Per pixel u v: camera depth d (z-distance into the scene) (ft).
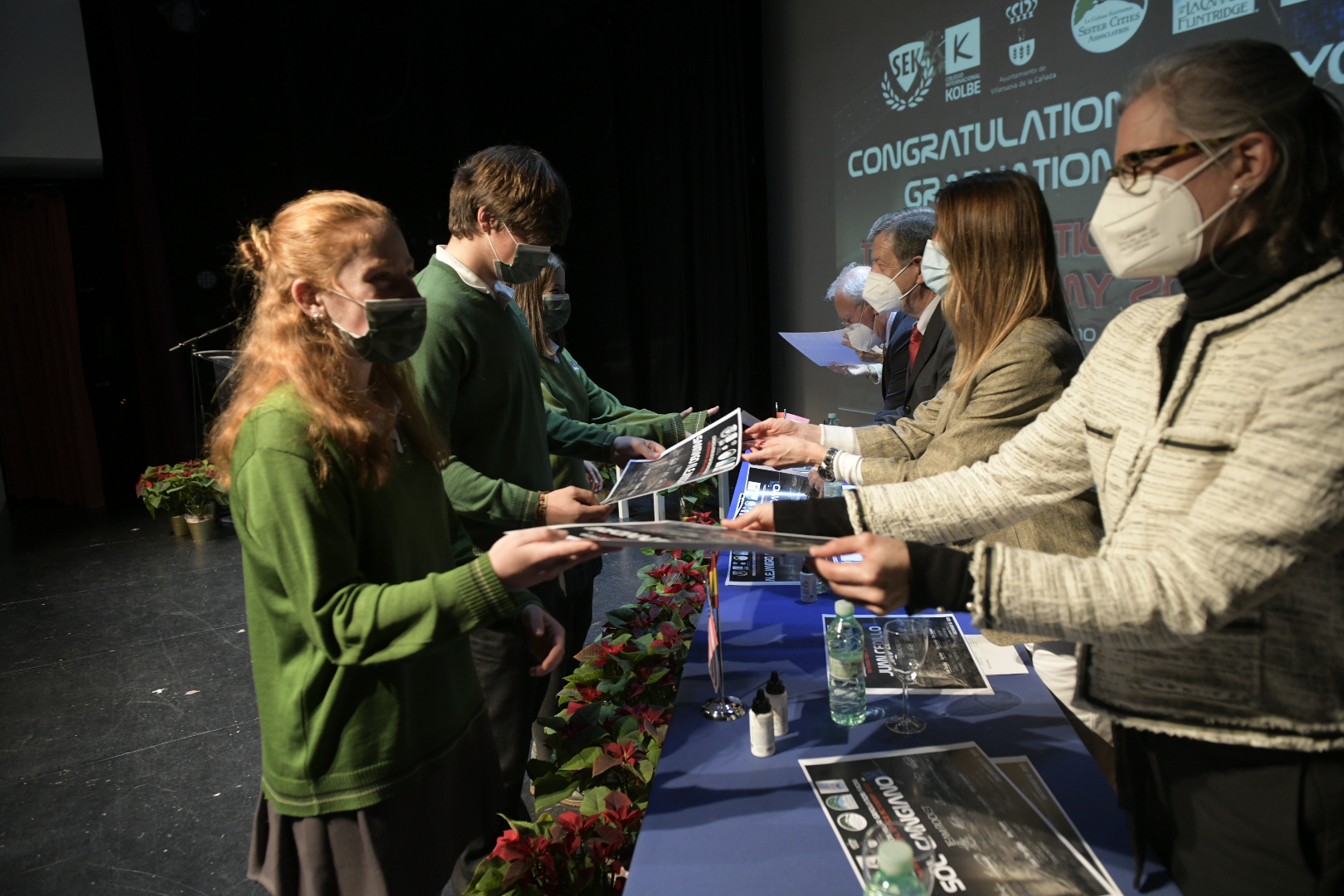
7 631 13.09
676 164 19.71
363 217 3.52
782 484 8.34
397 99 22.27
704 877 3.20
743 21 17.90
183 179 21.40
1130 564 2.48
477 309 5.74
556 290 9.32
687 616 7.26
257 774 8.74
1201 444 2.56
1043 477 3.53
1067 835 3.31
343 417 3.47
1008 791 3.60
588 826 4.35
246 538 3.55
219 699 10.47
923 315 7.57
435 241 23.43
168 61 20.77
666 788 3.78
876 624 5.49
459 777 4.33
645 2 19.74
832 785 3.74
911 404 7.91
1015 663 4.79
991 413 4.82
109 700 10.52
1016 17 13.14
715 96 18.37
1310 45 9.72
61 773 8.85
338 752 3.64
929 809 3.52
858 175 16.55
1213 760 2.71
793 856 3.28
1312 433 2.23
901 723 4.20
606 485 13.75
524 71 23.17
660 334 21.21
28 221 22.22
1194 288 2.64
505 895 4.16
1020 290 4.90
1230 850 2.71
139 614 13.61
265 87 21.47
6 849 7.60
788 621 5.69
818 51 17.03
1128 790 3.05
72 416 22.65
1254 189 2.47
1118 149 2.73
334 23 21.25
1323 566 2.48
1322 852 2.58
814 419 18.94
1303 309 2.41
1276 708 2.57
